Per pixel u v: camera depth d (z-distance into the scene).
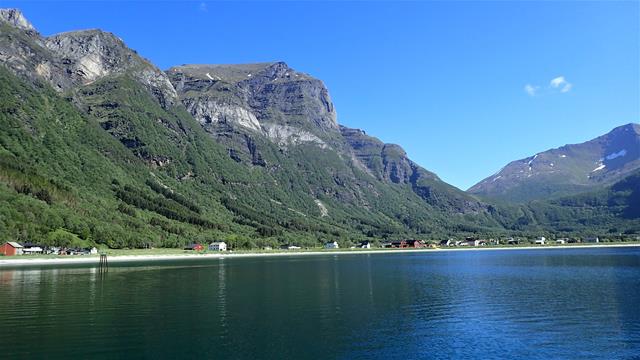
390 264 178.75
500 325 58.94
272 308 71.19
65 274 129.75
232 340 51.25
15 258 198.88
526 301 76.69
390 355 46.09
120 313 66.44
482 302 76.31
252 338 52.22
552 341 51.06
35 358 44.72
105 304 74.06
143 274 129.75
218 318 63.00
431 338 52.44
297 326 58.41
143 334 53.75
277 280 112.19
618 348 48.28
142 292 88.62
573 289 90.44
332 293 87.75
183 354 46.06
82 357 45.06
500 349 48.16
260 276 123.12
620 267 141.12
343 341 51.06
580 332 54.94
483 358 45.25
